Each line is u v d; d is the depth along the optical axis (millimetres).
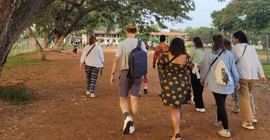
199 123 4254
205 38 14727
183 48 3449
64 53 28578
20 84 7512
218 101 3711
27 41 32906
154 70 12219
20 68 12664
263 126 4168
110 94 6426
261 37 16203
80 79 8961
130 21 20516
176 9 12750
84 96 6062
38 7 5633
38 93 6195
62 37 29781
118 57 3732
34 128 3777
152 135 3635
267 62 15219
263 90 7441
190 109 5141
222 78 3582
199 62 4809
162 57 3541
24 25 5352
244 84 4074
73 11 28938
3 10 4746
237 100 4910
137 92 3756
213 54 3773
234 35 4297
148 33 18719
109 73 10789
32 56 22844
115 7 17422
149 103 5527
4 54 5062
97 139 3443
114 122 4184
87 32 55125
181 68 3451
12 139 3328
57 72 11070
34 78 9062
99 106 5188
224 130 3660
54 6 24109
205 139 3547
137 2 15594
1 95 5270
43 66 13828
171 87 3408
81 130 3762
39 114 4496
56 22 27312
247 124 4027
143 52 3633
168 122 4238
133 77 3531
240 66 4055
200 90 4930
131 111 3748
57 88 7051
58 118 4305
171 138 3453
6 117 4184
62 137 3469
